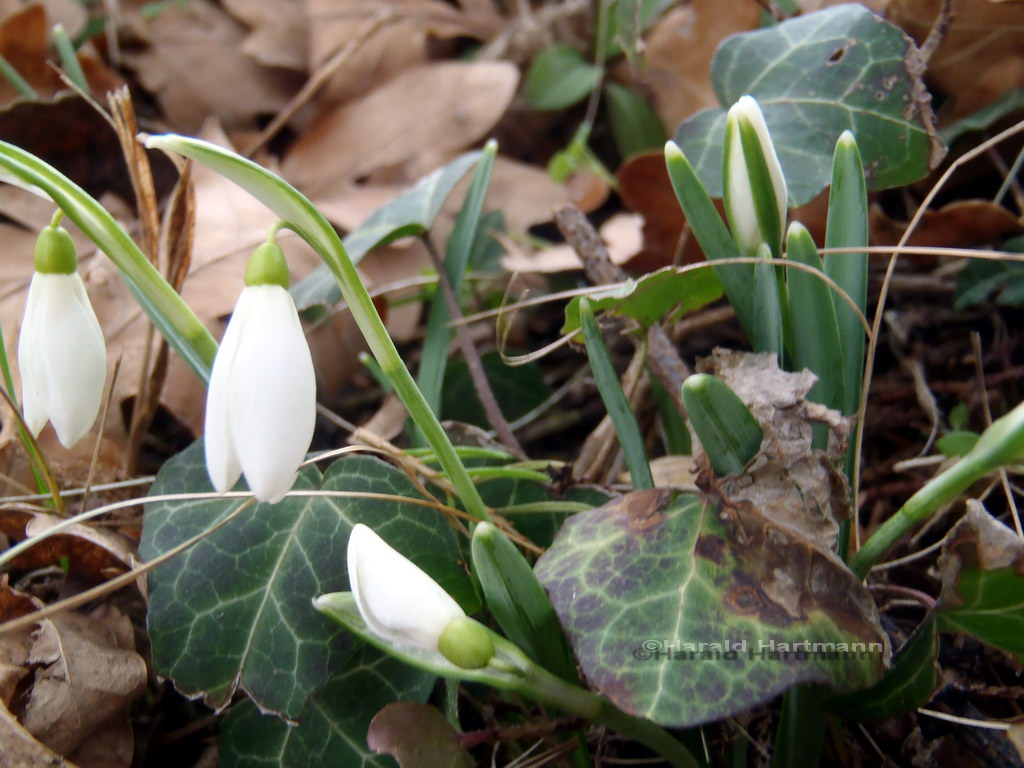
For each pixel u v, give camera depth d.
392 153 0.30
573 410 0.25
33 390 0.12
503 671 0.11
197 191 0.25
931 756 0.14
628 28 0.23
